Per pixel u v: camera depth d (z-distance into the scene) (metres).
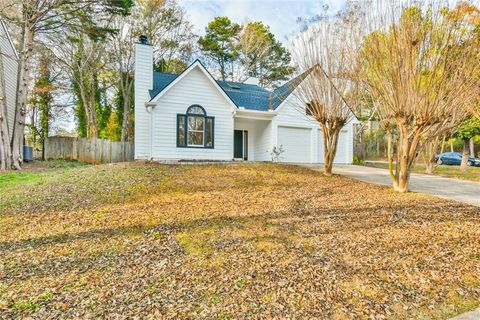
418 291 3.30
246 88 18.50
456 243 4.56
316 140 16.75
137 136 13.76
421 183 10.59
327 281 3.45
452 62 6.59
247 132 17.28
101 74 24.41
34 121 26.05
